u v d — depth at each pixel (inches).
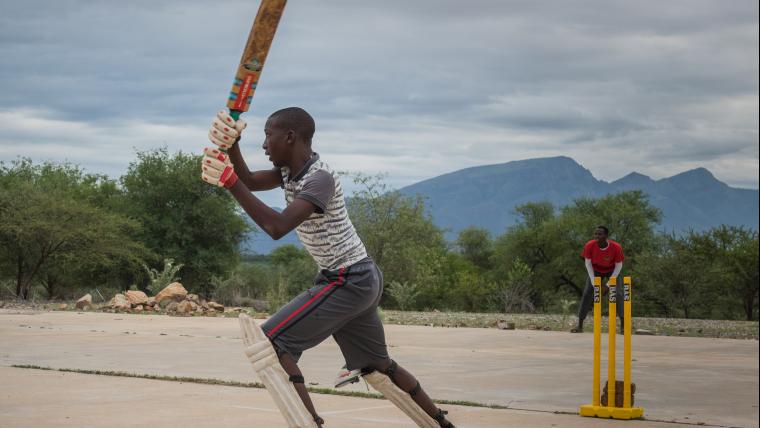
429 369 354.9
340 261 175.6
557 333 599.5
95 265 1706.4
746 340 545.3
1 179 2052.2
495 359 399.9
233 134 160.4
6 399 252.4
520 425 217.8
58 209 1585.9
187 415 225.1
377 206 1793.8
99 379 302.0
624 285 237.3
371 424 214.5
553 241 2481.5
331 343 479.5
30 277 1599.4
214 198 2036.2
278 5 155.9
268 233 164.7
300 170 175.2
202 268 2009.1
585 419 229.6
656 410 247.9
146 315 795.4
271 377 166.1
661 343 517.3
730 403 263.0
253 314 869.2
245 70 159.3
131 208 2001.7
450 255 2997.0
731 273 1780.3
